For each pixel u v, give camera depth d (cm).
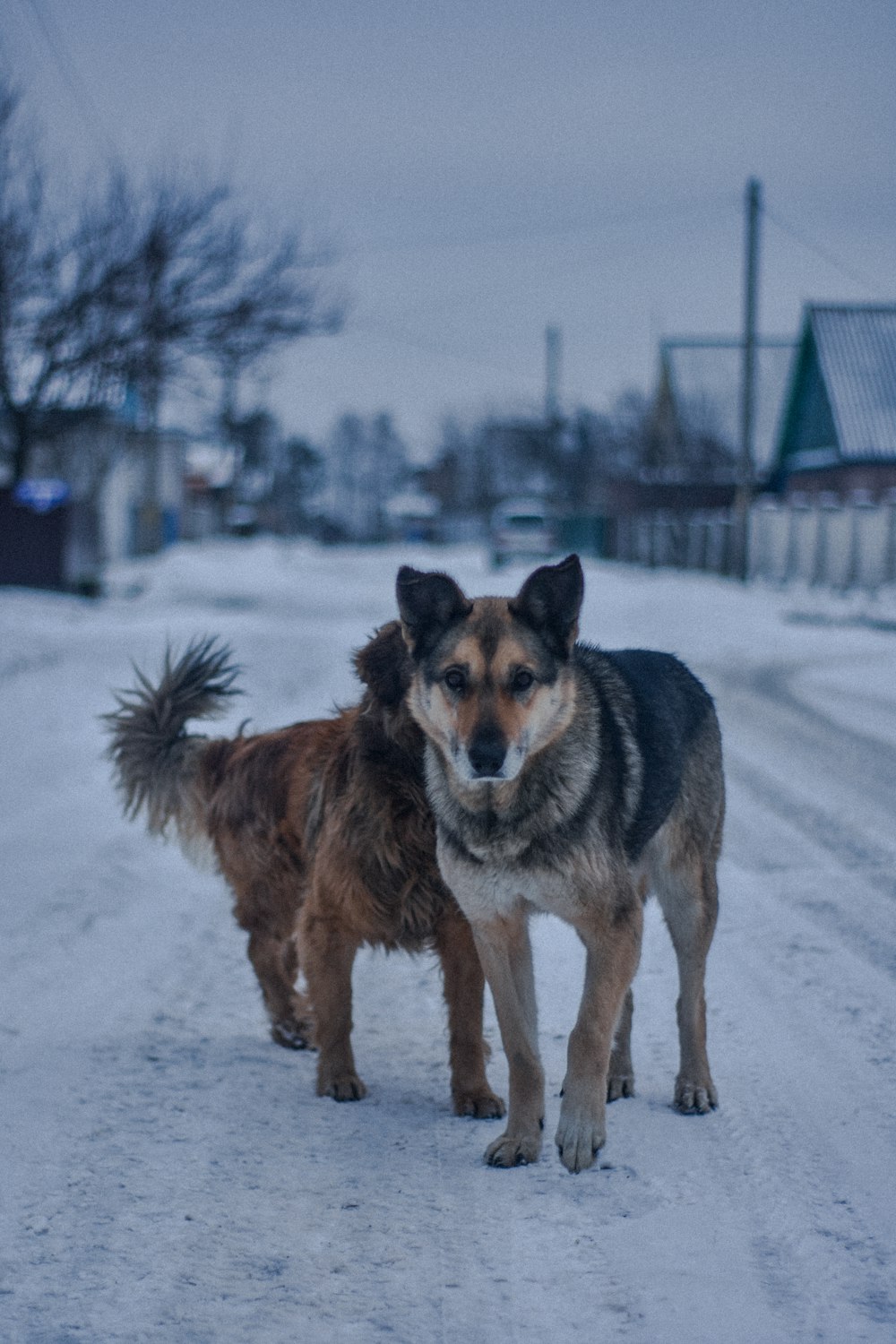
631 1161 421
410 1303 335
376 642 498
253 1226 380
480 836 438
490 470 9400
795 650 2139
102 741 1266
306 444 11938
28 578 2892
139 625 2131
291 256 2242
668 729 502
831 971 606
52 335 2170
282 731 586
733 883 776
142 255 2109
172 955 669
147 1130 452
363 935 503
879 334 4256
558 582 450
